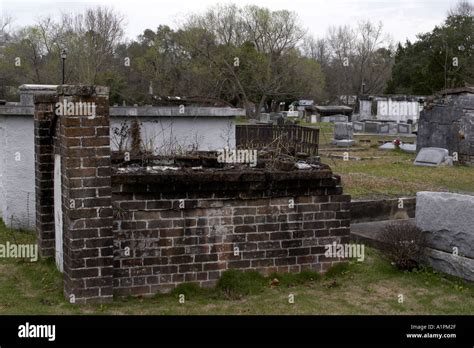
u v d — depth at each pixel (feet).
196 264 21.47
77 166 19.16
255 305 20.31
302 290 22.07
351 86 211.41
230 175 21.56
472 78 161.17
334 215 23.35
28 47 115.34
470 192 48.19
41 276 23.50
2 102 41.65
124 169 22.06
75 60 104.63
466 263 23.38
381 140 108.37
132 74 122.01
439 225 24.72
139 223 20.71
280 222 22.53
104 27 119.96
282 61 143.23
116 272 20.56
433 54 172.04
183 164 24.30
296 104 191.01
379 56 228.63
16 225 33.22
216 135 39.19
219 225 21.70
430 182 53.93
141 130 37.09
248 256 22.17
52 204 25.50
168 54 130.11
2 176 35.32
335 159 74.38
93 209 19.45
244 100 135.64
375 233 29.60
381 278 23.85
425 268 24.90
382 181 53.42
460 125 71.61
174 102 49.24
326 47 220.43
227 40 137.08
